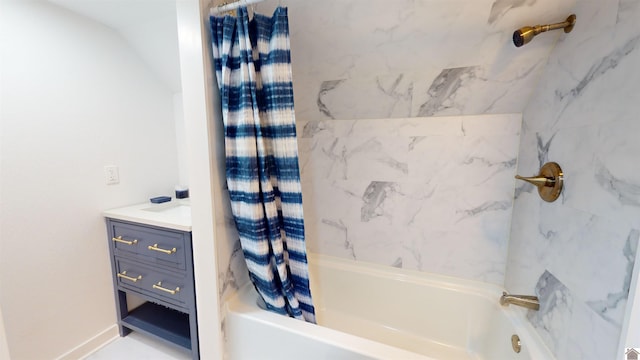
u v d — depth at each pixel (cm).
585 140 81
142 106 179
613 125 71
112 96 161
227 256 111
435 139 137
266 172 103
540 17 93
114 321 167
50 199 136
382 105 139
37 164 131
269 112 101
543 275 101
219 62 98
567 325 86
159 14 144
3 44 118
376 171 151
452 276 144
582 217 82
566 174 90
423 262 149
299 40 122
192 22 94
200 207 102
